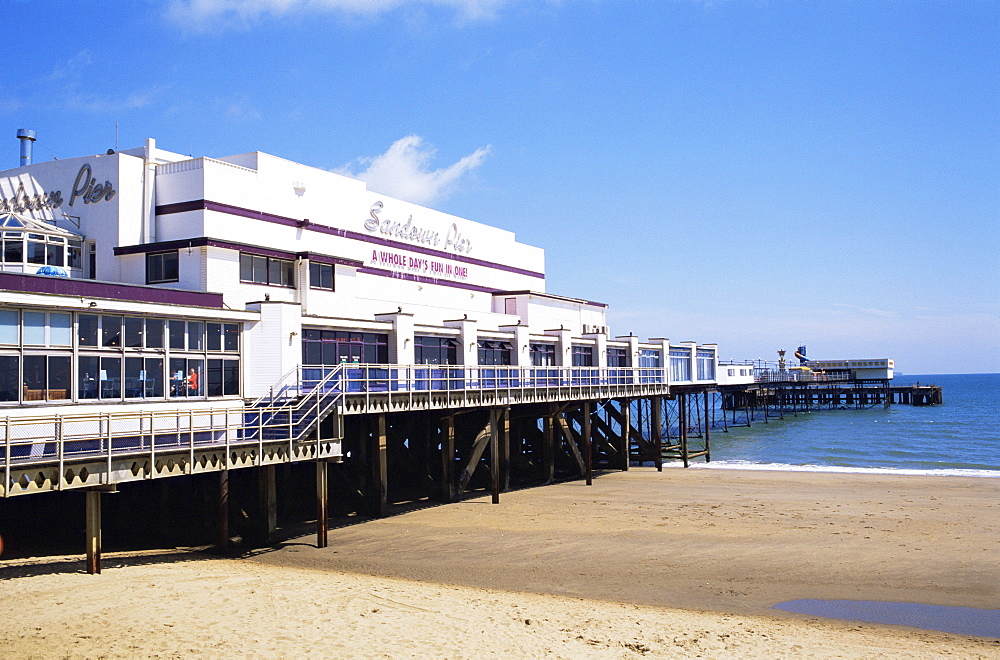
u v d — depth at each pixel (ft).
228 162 104.53
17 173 101.86
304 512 90.58
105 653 39.73
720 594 61.52
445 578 64.64
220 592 53.26
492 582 63.82
